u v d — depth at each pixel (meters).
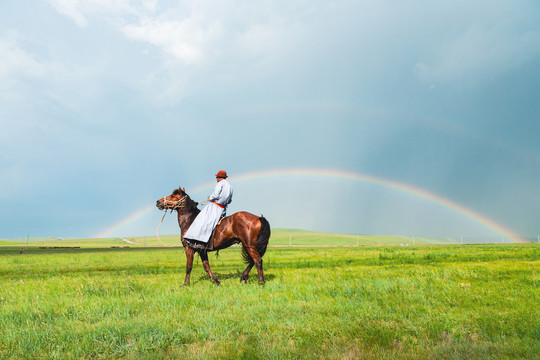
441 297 6.26
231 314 5.20
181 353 3.66
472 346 3.71
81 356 3.71
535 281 7.94
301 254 25.75
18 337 4.19
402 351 3.66
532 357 3.39
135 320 4.85
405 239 145.25
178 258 22.53
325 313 5.21
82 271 14.14
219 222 9.22
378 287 7.17
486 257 17.72
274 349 3.66
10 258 23.80
